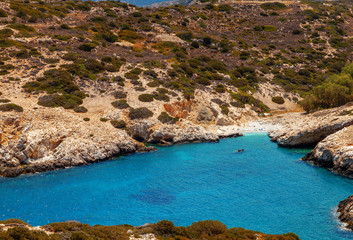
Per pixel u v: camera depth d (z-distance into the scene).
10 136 49.34
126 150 56.56
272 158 52.47
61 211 34.25
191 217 32.94
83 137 53.62
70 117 58.56
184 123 67.31
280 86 99.88
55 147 51.25
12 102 57.03
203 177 44.44
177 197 37.97
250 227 30.62
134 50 103.12
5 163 47.03
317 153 48.34
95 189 40.47
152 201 36.94
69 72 75.44
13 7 104.81
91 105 66.69
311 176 43.62
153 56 100.25
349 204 31.91
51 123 54.28
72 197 37.97
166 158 53.97
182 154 56.12
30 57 78.69
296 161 50.56
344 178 42.16
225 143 63.22
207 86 88.56
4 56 76.06
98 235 22.23
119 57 91.81
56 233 22.58
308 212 33.25
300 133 57.38
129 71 83.00
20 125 51.03
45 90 66.12
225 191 39.41
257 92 94.00
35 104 59.16
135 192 39.56
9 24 94.19
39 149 49.09
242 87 93.94
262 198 37.06
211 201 36.66
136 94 72.88
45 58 79.81
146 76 81.69
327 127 55.66
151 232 24.72
